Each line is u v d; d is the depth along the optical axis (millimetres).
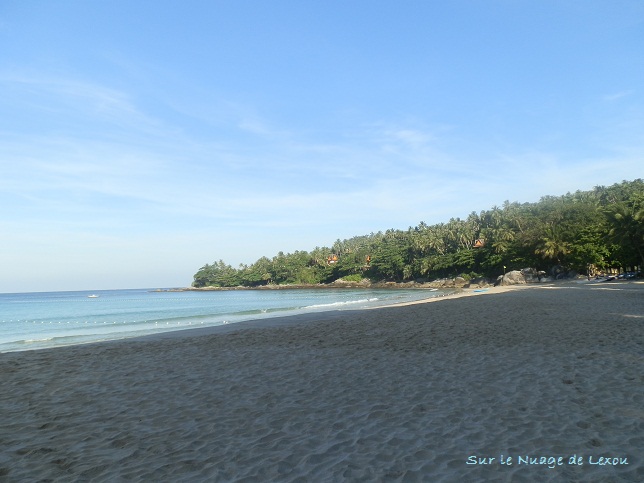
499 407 6484
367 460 4883
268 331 18578
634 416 5766
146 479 4719
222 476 4688
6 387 9719
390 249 128125
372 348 12586
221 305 59969
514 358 9938
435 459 4801
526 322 16500
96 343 17109
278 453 5250
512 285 70375
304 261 164125
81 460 5355
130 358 13000
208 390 8602
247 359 11898
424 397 7266
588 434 5262
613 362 8898
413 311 25281
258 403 7496
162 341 16750
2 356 14055
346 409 6867
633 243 54531
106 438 6129
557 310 20625
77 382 9961
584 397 6688
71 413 7484
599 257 66125
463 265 102688
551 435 5289
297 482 4445
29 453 5652
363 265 139875
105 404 7973
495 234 93750
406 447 5195
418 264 115625
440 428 5766
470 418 6082
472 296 41594
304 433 5906
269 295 102250
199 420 6734
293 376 9461
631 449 4773
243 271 183375
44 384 9891
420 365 9852
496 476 4332
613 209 55469
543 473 4344
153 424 6664
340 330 17438
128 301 86812
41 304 78625
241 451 5379
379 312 26766
